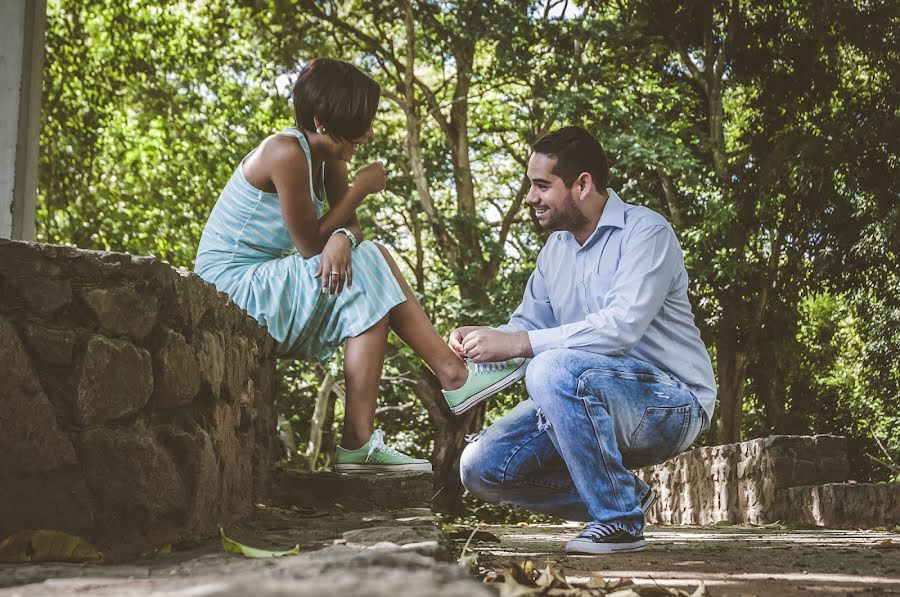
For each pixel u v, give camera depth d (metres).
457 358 3.75
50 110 17.36
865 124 17.25
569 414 3.20
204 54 18.70
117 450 2.13
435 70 19.80
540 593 1.87
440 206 20.25
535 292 3.84
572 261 3.66
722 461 9.66
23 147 4.27
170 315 2.41
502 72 16.89
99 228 17.86
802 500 7.62
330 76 3.74
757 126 19.16
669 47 18.88
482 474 3.64
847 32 17.59
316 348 3.82
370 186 3.93
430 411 17.36
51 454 2.02
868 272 17.77
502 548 3.59
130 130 18.77
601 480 3.21
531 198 3.62
